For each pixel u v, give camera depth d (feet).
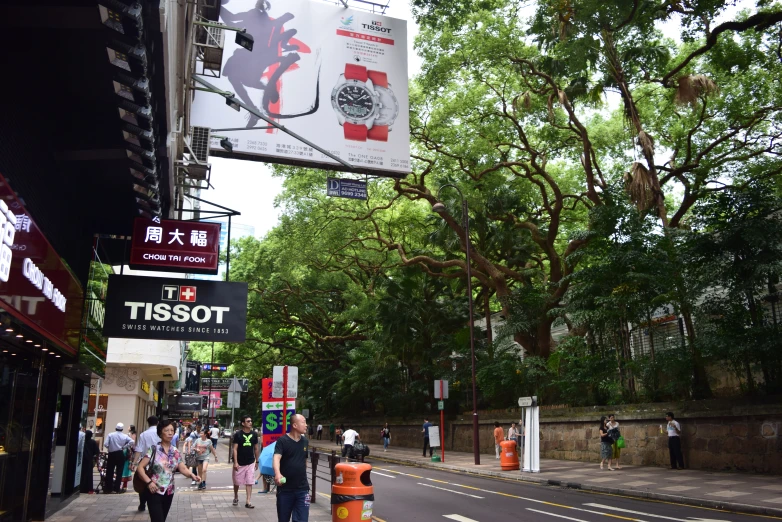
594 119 108.58
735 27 60.34
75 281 35.76
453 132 88.43
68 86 27.50
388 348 122.31
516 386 92.94
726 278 56.44
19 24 22.02
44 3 21.50
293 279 138.41
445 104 87.40
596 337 77.25
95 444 52.65
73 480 45.50
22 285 23.81
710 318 60.64
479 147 87.76
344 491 26.71
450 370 110.83
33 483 37.09
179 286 39.50
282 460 25.39
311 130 65.05
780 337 51.55
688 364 61.77
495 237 98.99
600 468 65.87
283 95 64.69
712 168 81.10
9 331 26.94
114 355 84.43
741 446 55.06
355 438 84.48
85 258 41.93
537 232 95.76
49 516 38.29
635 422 67.92
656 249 64.54
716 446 57.72
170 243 39.19
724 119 84.23
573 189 110.01
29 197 29.37
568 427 79.66
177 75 31.22
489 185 95.04
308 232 109.81
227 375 239.50
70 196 37.04
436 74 84.12
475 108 88.99
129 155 29.40
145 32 20.61
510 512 39.27
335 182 67.92
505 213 98.12
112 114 30.07
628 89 79.30
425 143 93.81
